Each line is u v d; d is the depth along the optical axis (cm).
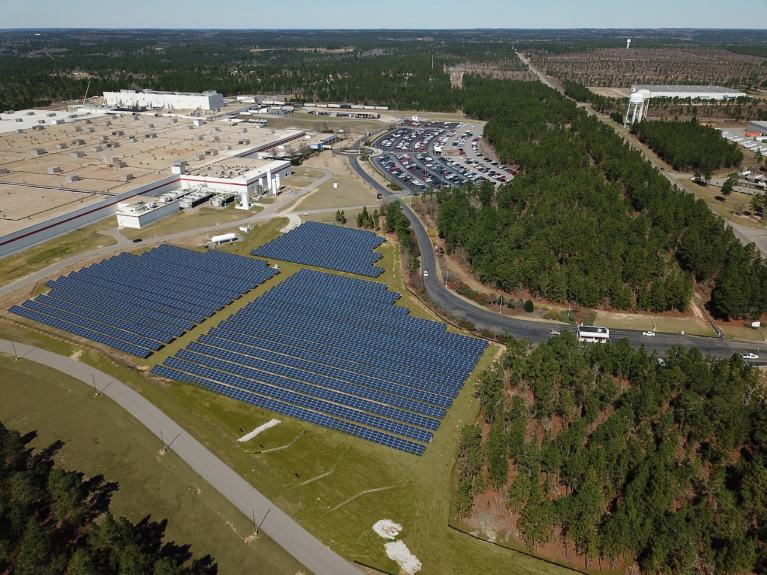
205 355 12256
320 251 17638
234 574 7406
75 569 6806
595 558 7738
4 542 7244
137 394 10956
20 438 8956
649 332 13350
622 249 15988
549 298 14725
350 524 8200
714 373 10812
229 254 17212
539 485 8256
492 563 7662
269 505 8481
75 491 7988
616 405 10562
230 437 9894
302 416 10419
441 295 15175
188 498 8575
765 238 18888
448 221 18525
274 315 13912
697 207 19100
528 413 10350
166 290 14988
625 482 8631
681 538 7375
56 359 12006
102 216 19875
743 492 8212
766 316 14175
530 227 17412
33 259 16688
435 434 10056
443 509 8494
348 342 12838
